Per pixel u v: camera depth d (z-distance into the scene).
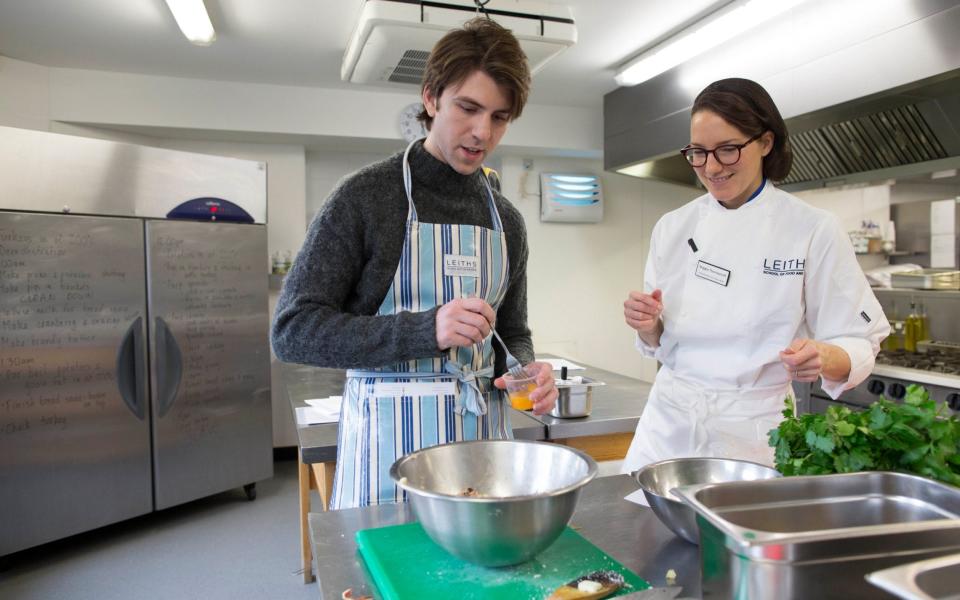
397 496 1.18
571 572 0.79
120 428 3.14
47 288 2.89
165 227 3.26
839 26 2.50
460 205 1.31
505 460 1.00
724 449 1.41
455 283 1.27
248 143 4.33
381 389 1.21
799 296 1.42
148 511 3.26
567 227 4.99
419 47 2.71
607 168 4.08
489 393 1.32
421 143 1.29
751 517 0.76
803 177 3.35
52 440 2.93
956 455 0.84
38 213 2.85
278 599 2.56
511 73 1.10
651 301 1.48
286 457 4.55
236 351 3.59
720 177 1.41
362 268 1.24
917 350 3.15
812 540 0.59
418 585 0.75
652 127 3.63
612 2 2.81
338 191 1.21
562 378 2.19
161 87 3.79
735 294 1.47
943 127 2.51
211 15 2.92
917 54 2.22
